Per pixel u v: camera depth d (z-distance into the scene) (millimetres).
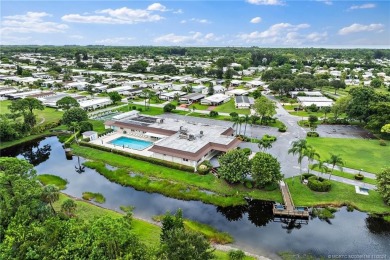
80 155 97812
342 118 135875
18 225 45562
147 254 40000
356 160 90000
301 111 152750
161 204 69812
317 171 82500
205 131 106188
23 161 59438
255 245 55344
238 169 73938
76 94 185875
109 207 68125
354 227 61281
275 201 69812
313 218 64812
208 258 40906
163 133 107125
